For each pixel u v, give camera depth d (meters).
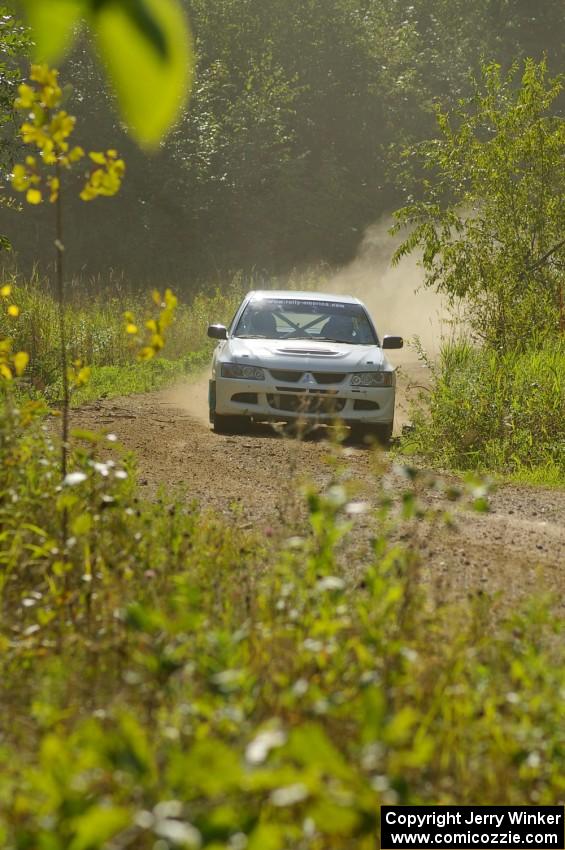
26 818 6.75
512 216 46.81
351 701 8.58
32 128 12.48
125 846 6.15
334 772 5.27
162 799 6.29
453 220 47.88
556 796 8.74
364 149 125.88
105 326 58.12
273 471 27.33
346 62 125.25
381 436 36.34
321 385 35.53
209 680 7.87
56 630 11.33
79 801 5.52
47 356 46.84
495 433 32.53
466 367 37.47
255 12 124.56
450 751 8.74
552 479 29.34
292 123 123.62
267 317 39.28
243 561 15.45
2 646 10.53
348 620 10.50
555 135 46.41
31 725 9.03
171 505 19.23
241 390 35.44
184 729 7.82
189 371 54.00
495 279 45.28
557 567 19.06
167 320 13.88
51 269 100.06
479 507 11.53
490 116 48.31
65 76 103.88
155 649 8.67
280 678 8.52
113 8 2.63
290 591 10.90
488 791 8.48
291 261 115.69
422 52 134.00
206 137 112.94
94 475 15.89
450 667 9.70
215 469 27.30
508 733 8.94
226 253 112.31
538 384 34.25
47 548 12.59
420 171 121.12
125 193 107.94
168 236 110.06
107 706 9.05
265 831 4.83
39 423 17.31
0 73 40.50
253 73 120.81
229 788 5.43
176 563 13.95
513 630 11.92
